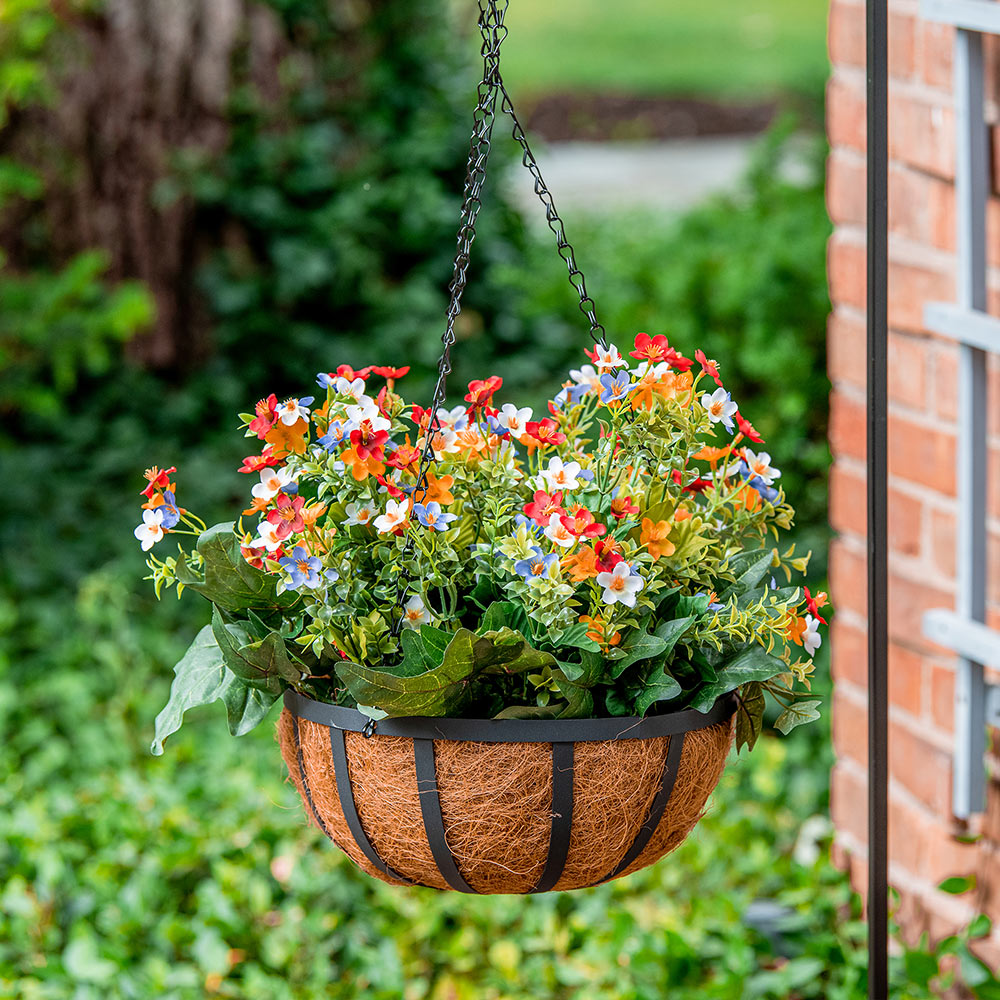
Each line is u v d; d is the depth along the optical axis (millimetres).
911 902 2521
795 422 4234
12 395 4887
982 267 2160
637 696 1434
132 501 5105
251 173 5738
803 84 9414
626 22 15750
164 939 2740
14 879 2930
